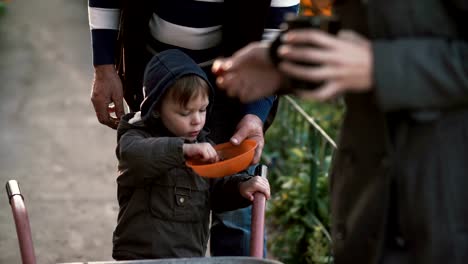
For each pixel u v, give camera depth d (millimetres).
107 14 5000
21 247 3846
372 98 2930
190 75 4305
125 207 4508
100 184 8500
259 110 4824
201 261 3619
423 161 2818
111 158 9242
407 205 2861
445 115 2797
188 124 4352
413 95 2678
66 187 8391
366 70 2676
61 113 10820
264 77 3131
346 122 3086
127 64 4914
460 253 2816
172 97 4297
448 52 2691
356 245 3031
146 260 3617
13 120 10508
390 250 2961
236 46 4793
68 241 7184
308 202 7152
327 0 3229
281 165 8195
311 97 2699
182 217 4465
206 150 4059
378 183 2916
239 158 3973
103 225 7523
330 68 2656
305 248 6969
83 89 11984
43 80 12422
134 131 4406
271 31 4934
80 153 9367
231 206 4531
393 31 2818
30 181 8516
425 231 2838
